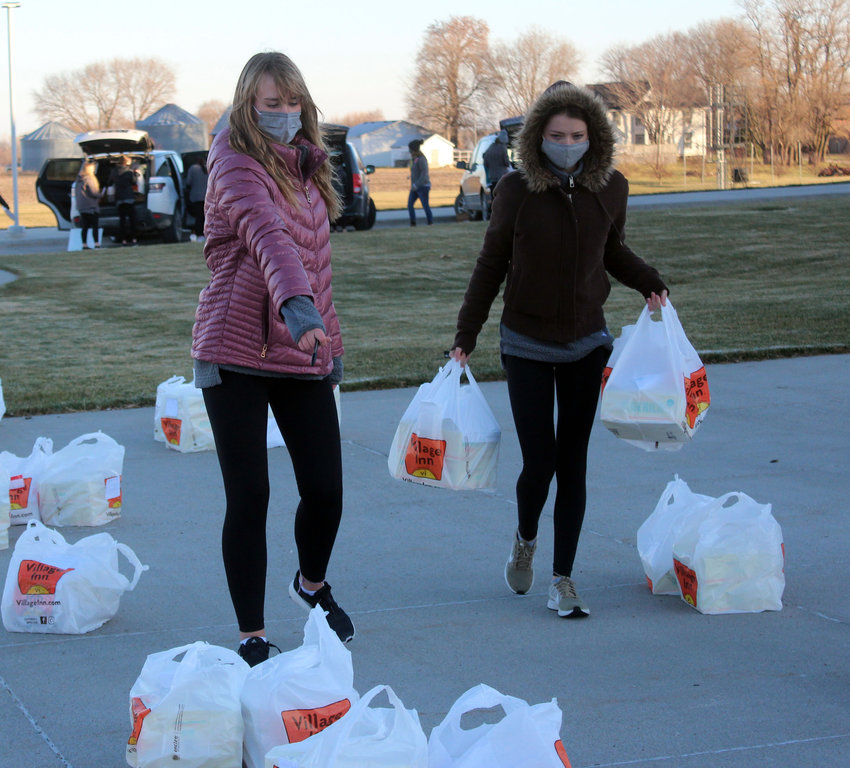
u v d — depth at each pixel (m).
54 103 95.31
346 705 2.66
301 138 3.43
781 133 58.50
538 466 3.90
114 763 2.82
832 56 57.66
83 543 3.93
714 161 60.44
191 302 14.42
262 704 2.64
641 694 3.20
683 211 21.89
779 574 3.92
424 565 4.49
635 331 4.02
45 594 3.75
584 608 3.84
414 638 3.68
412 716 2.36
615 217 3.89
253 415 3.31
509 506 5.38
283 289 3.00
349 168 21.88
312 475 3.48
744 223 19.80
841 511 5.06
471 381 4.13
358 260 17.67
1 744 2.93
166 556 4.63
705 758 2.79
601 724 3.00
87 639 3.72
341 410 7.44
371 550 4.70
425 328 11.92
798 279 14.80
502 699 2.38
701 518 3.98
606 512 5.19
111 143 23.00
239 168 3.19
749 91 59.09
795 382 8.30
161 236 22.05
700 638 3.64
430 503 5.43
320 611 2.81
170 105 37.94
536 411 3.87
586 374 3.90
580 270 3.80
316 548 3.59
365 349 10.42
